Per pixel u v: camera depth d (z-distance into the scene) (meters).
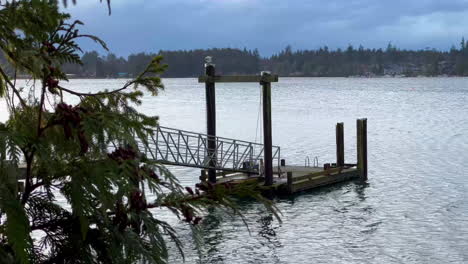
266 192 24.69
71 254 2.71
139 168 2.80
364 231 20.45
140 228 2.86
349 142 48.12
